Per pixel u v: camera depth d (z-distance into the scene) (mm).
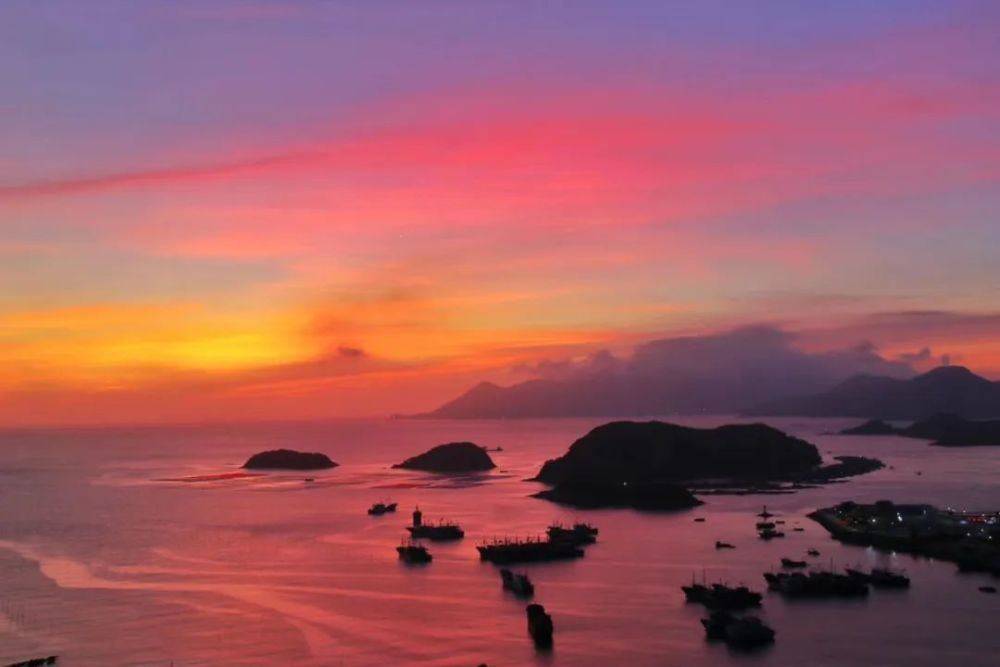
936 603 130125
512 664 103375
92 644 112625
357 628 118875
